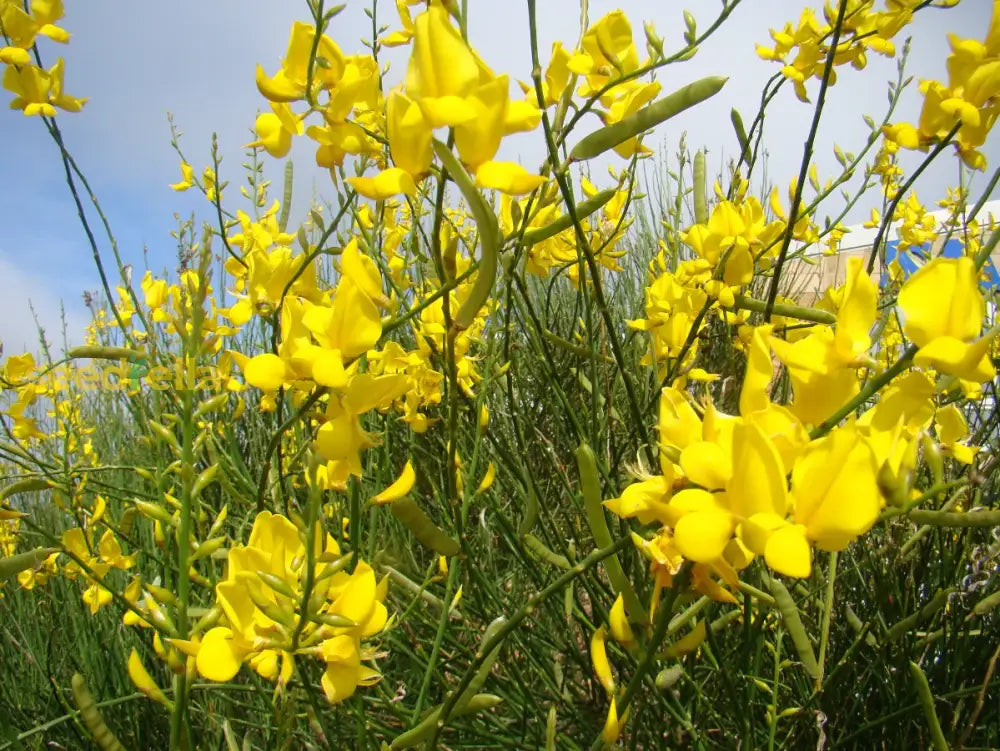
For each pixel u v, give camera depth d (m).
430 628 0.53
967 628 0.43
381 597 0.28
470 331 0.58
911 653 0.43
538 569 0.52
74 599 0.65
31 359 0.59
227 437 0.63
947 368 0.22
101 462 0.90
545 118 0.35
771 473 0.21
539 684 0.55
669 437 0.25
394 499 0.32
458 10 0.32
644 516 0.24
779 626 0.38
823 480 0.21
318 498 0.26
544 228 0.36
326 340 0.29
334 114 0.33
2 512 0.39
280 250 0.41
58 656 0.63
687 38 0.35
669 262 0.81
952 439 0.34
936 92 0.34
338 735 0.44
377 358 0.42
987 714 0.44
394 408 0.54
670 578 0.25
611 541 0.29
